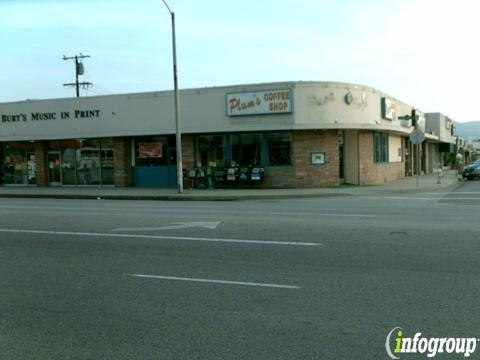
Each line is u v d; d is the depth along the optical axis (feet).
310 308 19.84
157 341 16.90
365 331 17.31
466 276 23.84
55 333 17.90
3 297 22.47
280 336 17.03
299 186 89.45
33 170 109.19
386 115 102.89
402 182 107.34
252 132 91.30
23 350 16.43
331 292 21.86
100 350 16.28
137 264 28.02
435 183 101.76
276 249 30.76
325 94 88.12
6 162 111.34
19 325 18.83
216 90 90.84
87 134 99.91
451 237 33.27
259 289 22.66
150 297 21.89
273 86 87.92
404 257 27.81
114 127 98.27
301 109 87.40
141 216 47.55
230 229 38.37
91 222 43.93
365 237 33.83
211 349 16.10
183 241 34.04
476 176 122.83
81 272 26.61
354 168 96.84
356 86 91.50
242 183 90.84
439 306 19.70
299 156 89.30
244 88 89.15
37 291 23.30
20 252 31.91
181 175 82.28
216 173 90.63
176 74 81.92
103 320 19.12
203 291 22.58
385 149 110.42
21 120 105.50
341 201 66.08
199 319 18.94
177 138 82.33
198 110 92.02
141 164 99.14
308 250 30.25
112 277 25.43
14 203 67.97
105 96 98.73
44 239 36.11
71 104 101.40
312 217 44.96
